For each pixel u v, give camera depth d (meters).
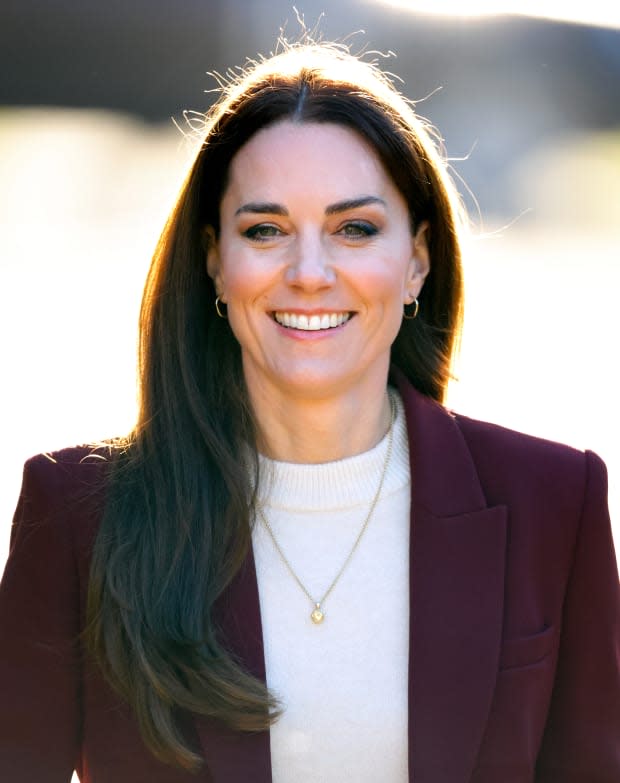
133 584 3.89
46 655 4.00
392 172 3.93
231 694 3.79
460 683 3.92
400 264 3.98
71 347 16.66
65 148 37.25
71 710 4.03
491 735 3.95
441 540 4.04
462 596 4.00
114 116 44.84
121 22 49.16
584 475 4.13
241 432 4.16
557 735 4.15
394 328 4.03
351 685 3.99
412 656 3.95
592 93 53.22
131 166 34.00
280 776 3.98
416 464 4.14
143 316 4.19
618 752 4.10
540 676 4.00
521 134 46.53
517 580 4.04
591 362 16.73
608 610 4.10
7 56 48.06
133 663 3.87
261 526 4.14
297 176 3.82
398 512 4.16
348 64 4.04
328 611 4.05
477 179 36.22
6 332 17.47
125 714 3.95
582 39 56.56
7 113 44.53
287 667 4.00
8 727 4.00
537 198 33.28
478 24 56.75
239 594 3.99
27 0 49.03
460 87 51.66
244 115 3.87
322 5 53.69
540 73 53.31
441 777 3.87
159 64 49.16
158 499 4.00
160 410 4.12
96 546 3.95
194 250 4.15
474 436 4.25
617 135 47.88
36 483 4.07
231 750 3.86
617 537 9.94
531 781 4.01
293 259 3.85
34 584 4.01
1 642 4.02
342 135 3.86
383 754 3.97
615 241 27.59
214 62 49.62
